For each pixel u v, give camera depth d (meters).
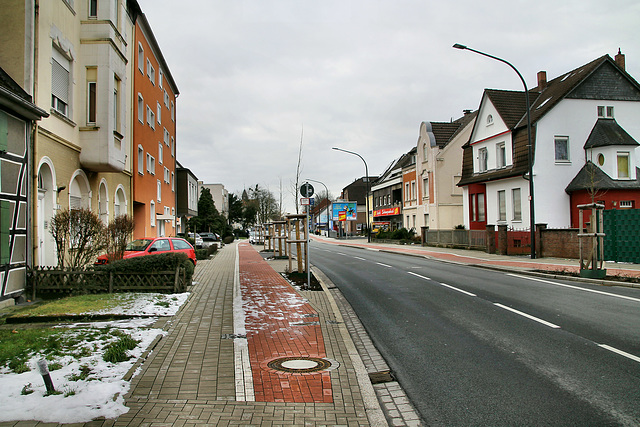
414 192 45.31
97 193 17.22
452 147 39.50
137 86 25.27
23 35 11.57
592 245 13.95
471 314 9.37
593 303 10.16
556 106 26.27
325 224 103.19
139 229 27.25
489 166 30.33
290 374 5.64
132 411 4.40
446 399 5.02
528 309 9.67
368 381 5.50
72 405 4.32
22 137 10.91
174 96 40.62
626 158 25.47
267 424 4.23
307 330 8.02
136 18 24.56
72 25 14.80
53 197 13.23
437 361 6.39
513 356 6.46
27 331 7.28
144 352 6.28
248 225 107.19
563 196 26.09
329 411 4.56
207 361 6.08
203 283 14.37
